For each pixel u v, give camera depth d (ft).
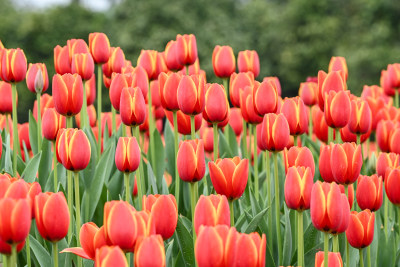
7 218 6.72
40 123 12.80
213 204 7.73
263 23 120.06
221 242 6.35
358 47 101.91
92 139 12.20
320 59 114.01
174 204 7.88
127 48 110.93
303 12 116.06
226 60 14.26
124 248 6.89
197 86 10.45
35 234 11.00
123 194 11.60
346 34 112.16
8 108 14.32
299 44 116.06
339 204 7.80
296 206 8.63
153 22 111.55
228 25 115.03
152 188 11.75
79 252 7.39
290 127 11.27
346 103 10.82
